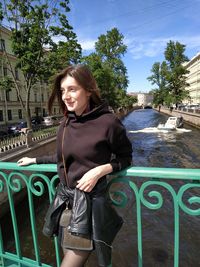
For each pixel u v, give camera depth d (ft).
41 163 6.89
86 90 5.24
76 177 5.06
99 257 4.86
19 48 62.59
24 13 62.18
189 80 306.96
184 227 29.27
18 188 7.74
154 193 5.90
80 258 4.95
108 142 4.96
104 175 4.93
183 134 105.70
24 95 131.13
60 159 5.36
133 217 31.09
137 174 5.65
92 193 4.99
